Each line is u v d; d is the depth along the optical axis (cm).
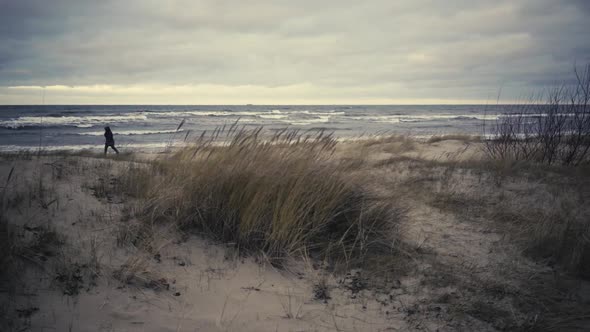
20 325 235
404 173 738
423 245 417
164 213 403
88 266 304
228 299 298
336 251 385
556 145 863
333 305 302
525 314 295
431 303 308
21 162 534
